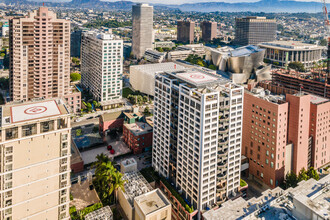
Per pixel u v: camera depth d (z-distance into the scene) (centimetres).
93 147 17675
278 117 13388
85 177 13688
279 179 14162
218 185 12044
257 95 15012
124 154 16800
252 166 15238
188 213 11400
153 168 14925
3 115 8150
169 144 13238
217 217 8294
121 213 12000
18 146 7981
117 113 19650
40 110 8600
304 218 7619
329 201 8375
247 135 15338
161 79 13562
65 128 8638
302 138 14475
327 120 15875
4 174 7888
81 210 11081
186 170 12125
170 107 12769
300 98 13750
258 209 8312
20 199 8325
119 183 11675
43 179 8588
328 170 16350
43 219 8869
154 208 10569
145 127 18038
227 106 11338
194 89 11300
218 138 11438
